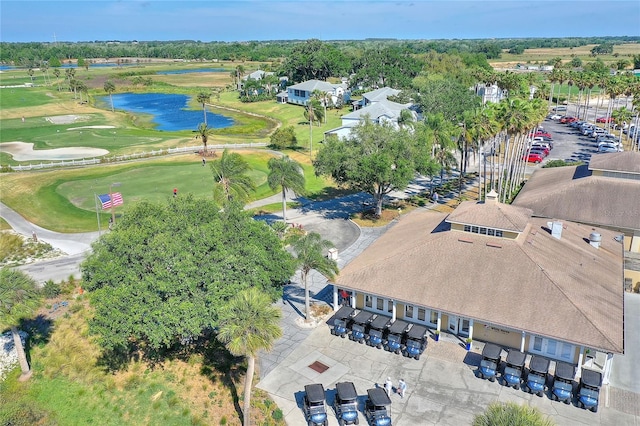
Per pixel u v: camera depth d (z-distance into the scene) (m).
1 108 176.25
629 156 59.19
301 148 114.44
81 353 42.19
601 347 33.44
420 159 66.19
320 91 154.75
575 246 45.41
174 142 121.12
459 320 41.22
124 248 37.56
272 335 29.38
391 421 32.22
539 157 99.62
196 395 36.78
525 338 38.22
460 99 115.75
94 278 36.53
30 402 37.56
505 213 43.47
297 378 37.16
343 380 36.72
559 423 31.70
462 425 31.89
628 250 54.53
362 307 45.72
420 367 37.81
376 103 120.50
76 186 84.56
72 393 38.31
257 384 36.66
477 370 36.91
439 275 41.59
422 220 54.50
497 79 140.25
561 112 157.38
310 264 42.25
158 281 35.19
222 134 136.38
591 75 140.50
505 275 39.81
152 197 77.38
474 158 102.31
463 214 44.59
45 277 54.25
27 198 78.69
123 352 41.41
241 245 39.09
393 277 42.81
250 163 100.50
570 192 58.72
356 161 65.19
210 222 41.00
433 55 198.25
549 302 37.12
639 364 38.12
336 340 41.78
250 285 36.84
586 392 32.94
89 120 157.62
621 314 36.56
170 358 40.78
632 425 31.59
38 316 47.72
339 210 74.25
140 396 37.22
